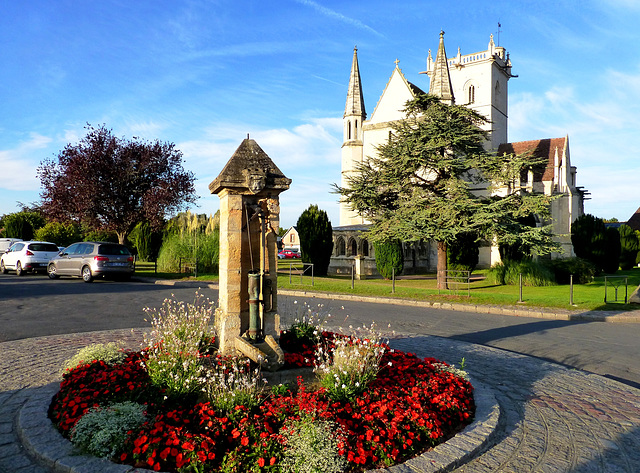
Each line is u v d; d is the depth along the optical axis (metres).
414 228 19.50
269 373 5.09
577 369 7.32
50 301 13.20
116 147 23.98
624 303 15.42
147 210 23.67
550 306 14.88
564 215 37.72
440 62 28.11
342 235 34.31
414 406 4.48
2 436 4.24
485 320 12.48
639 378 6.95
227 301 5.73
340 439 3.84
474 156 21.16
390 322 11.54
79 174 23.00
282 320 10.70
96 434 3.87
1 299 13.35
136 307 12.44
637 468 3.95
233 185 5.67
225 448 3.86
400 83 41.12
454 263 26.17
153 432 3.83
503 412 5.24
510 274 23.75
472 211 19.98
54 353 7.32
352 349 5.14
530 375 6.81
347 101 45.50
